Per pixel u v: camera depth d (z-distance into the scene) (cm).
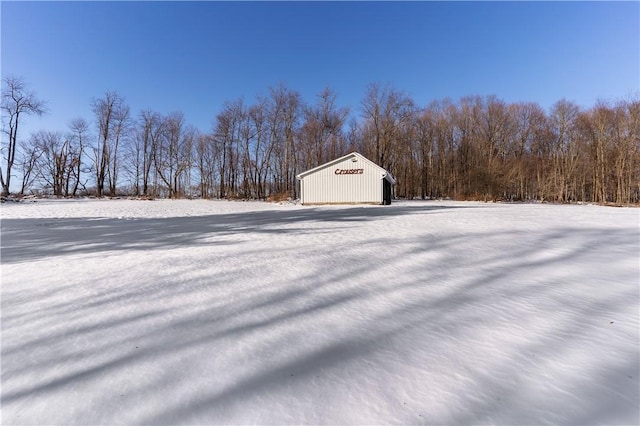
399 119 4453
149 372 214
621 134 3578
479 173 4106
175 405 180
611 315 313
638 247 635
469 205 2603
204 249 681
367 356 236
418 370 217
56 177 4434
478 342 258
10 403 183
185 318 309
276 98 4684
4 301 361
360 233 885
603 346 251
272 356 235
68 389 196
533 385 200
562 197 4159
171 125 5175
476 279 437
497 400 185
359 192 2830
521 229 902
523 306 338
